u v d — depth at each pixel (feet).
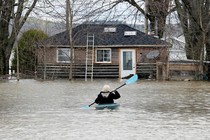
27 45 263.08
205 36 226.79
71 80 231.71
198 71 228.02
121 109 114.42
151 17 274.77
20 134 82.33
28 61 261.85
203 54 227.61
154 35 266.98
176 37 286.05
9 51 259.60
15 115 104.88
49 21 286.46
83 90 167.32
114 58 254.06
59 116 103.30
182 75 229.25
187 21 244.22
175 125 91.04
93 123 93.61
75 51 252.42
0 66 256.52
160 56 240.32
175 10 253.44
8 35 264.52
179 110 112.68
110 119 98.84
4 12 255.50
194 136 80.28
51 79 239.91
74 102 128.98
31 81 222.07
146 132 83.87
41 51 251.39
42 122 95.04
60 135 81.41
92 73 241.35
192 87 180.86
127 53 252.83
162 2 251.80
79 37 254.68
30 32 272.10
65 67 251.60
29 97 142.72
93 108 116.16
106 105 118.01
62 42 252.62
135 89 171.63
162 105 122.21
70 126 90.27
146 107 118.11
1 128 88.28
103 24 265.54
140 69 250.16
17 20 254.68
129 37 255.29
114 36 257.75
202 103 126.52
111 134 82.12
